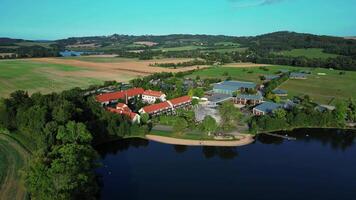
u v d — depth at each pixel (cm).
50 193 7856
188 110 18150
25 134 13875
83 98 18588
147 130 15362
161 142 14538
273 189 10462
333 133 16450
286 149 14062
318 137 15762
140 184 10631
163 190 10244
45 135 11444
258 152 13638
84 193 8512
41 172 8219
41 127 12644
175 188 10381
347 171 11919
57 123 12662
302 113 17238
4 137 13500
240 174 11506
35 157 9050
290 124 17000
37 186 8144
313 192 10331
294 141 15125
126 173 11444
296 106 19475
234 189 10394
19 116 14238
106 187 10400
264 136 15688
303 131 16650
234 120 17000
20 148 12325
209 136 15275
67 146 9244
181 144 14338
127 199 9675
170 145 14238
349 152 13850
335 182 11050
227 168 12000
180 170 11756
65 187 7869
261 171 11781
